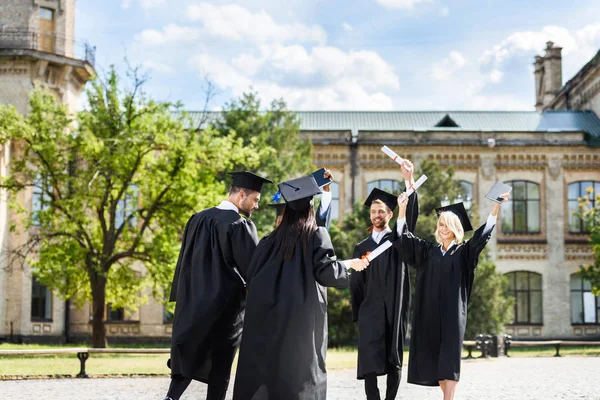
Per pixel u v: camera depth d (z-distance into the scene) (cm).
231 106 3716
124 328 4056
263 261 690
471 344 2591
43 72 3672
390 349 913
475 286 3366
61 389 1339
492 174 4406
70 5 3847
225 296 723
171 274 2756
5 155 3488
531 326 4300
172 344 718
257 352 668
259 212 3519
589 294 4366
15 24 3684
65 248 2805
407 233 900
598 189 4403
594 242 3519
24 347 3058
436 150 4406
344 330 3441
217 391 733
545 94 5447
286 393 659
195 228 750
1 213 3466
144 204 2930
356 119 4806
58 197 2986
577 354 2970
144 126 2830
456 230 907
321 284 683
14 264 3600
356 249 954
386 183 4397
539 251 4359
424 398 1206
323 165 4397
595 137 4444
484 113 4841
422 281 902
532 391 1342
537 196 4406
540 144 4397
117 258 2847
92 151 2834
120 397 1208
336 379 1584
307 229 690
